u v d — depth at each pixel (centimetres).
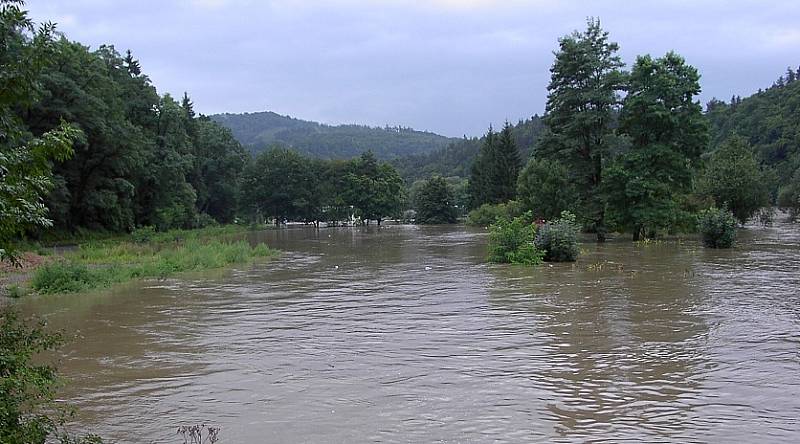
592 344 1115
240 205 9419
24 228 487
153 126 6488
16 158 472
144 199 6194
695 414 742
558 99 4103
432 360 1028
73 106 4544
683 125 3819
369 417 758
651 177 3734
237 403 829
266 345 1180
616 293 1709
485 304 1590
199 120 9719
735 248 3209
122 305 1734
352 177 9919
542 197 4481
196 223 7325
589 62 3947
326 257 3344
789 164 7925
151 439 702
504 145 8412
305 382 920
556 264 2564
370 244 4525
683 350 1051
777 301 1520
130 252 3347
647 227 3847
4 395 483
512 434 691
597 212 3906
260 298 1825
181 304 1736
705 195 5147
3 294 1958
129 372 1005
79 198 4994
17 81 478
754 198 5288
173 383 934
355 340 1201
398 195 10388
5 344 518
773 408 758
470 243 4431
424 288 1948
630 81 3866
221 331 1330
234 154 9231
